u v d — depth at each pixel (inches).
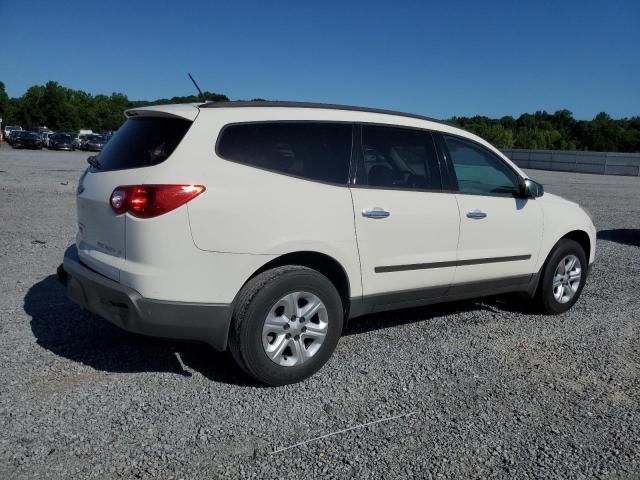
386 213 169.3
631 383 165.2
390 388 156.3
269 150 153.8
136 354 172.7
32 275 256.4
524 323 216.4
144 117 161.0
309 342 159.8
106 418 134.3
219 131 147.8
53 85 4690.0
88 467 115.3
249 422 135.2
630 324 218.8
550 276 221.1
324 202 158.1
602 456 126.3
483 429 135.9
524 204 209.3
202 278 142.1
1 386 148.0
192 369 163.6
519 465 121.8
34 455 118.4
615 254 362.3
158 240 138.1
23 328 189.6
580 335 204.7
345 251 162.2
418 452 125.2
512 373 169.3
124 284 141.8
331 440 128.8
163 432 129.1
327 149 163.9
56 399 142.4
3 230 363.9
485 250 197.3
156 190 137.8
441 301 193.6
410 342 191.9
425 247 180.1
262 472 115.9
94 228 154.9
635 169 1433.3
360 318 215.9
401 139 181.0
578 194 799.1
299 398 148.3
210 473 115.0
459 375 166.4
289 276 150.4
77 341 180.7
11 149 1911.9
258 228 146.9
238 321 146.5
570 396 155.3
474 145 200.7
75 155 1605.6
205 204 140.3
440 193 185.5
